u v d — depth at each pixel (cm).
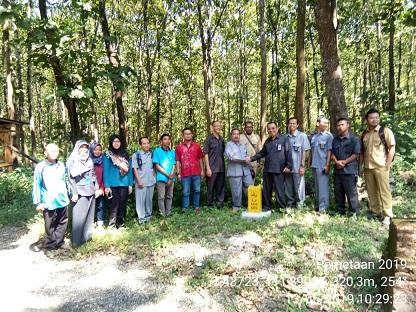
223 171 851
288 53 2188
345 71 2731
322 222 672
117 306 463
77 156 654
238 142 827
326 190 758
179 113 3256
